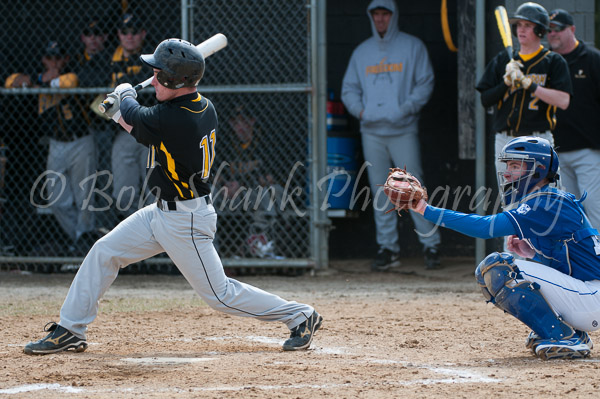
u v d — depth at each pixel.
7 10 35.19
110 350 15.57
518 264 14.12
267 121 30.98
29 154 32.38
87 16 34.78
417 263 32.53
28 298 23.92
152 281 28.30
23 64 34.28
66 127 29.72
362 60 31.48
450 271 30.25
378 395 11.27
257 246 30.05
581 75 25.03
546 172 13.89
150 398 11.21
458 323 18.91
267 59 30.98
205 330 18.22
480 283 14.45
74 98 30.02
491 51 28.72
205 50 16.95
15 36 35.22
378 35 31.14
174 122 13.91
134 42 28.94
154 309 21.45
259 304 15.17
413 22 34.75
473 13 29.20
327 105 33.31
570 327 14.21
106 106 14.53
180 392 11.63
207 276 14.70
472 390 11.57
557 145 25.47
